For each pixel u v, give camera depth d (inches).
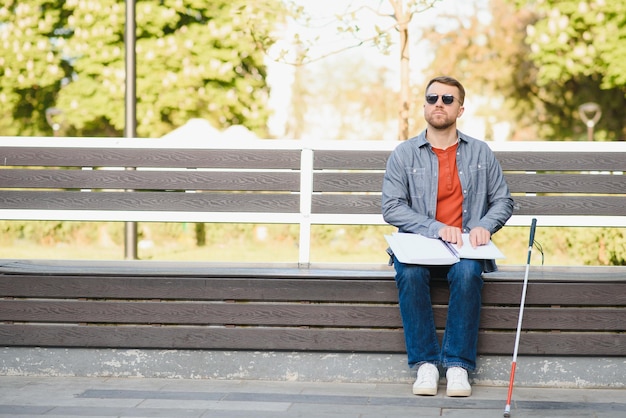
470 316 236.2
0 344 257.9
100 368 257.3
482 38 1219.9
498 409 221.9
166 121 1108.5
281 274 252.4
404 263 240.2
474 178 248.5
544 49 983.0
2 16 1091.3
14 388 243.4
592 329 246.4
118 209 276.5
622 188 271.6
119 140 276.5
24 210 276.5
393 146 273.7
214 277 254.5
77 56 1085.8
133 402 228.5
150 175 275.6
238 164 275.3
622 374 246.2
